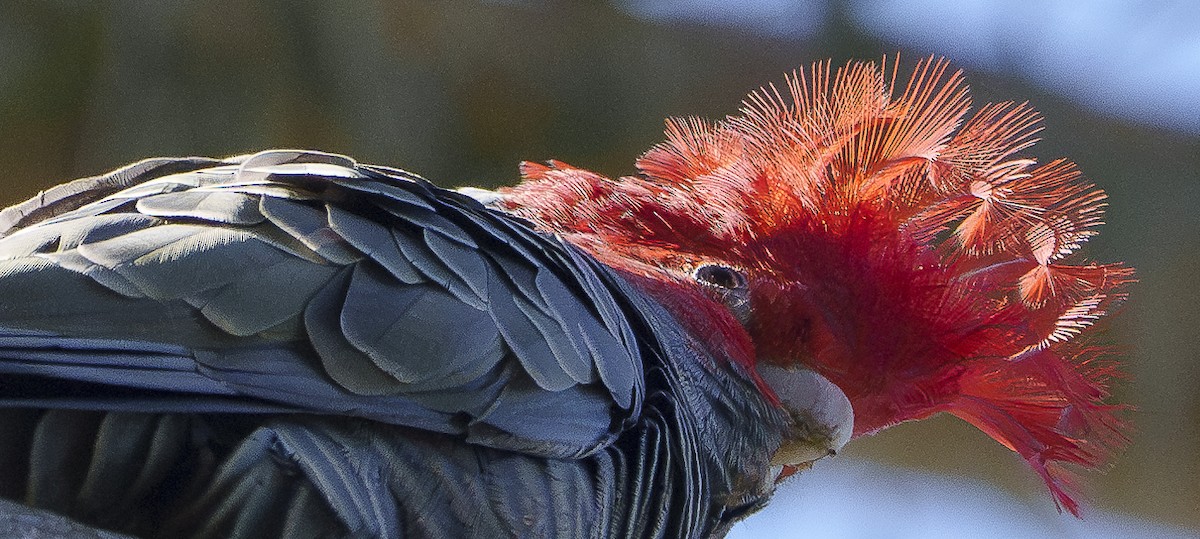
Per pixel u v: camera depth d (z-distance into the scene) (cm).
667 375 735
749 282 873
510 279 657
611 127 1622
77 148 1436
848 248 887
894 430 1811
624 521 701
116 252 580
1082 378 903
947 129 891
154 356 565
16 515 555
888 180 896
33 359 546
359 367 598
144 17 1441
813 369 877
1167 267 1762
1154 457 1738
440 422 619
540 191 888
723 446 800
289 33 1477
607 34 1638
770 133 906
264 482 588
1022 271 899
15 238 593
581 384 671
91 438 573
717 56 1648
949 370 896
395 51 1536
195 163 728
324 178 639
